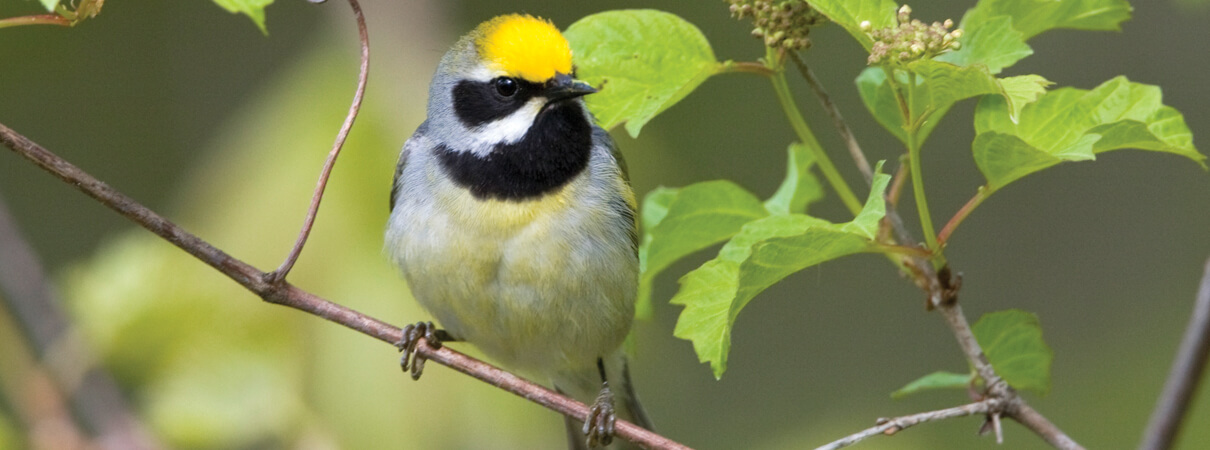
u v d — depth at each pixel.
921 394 16.02
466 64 8.59
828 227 6.49
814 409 16.36
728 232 8.25
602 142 8.97
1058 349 16.38
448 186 8.40
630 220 8.75
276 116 11.73
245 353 10.87
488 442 10.88
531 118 8.38
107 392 10.92
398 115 11.70
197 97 16.64
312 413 10.74
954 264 17.41
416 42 12.52
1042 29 8.02
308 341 10.95
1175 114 7.28
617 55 7.62
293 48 16.62
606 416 9.03
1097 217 17.28
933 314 17.12
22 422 11.01
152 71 16.66
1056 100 7.36
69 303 11.16
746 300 6.70
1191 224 16.89
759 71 7.63
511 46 8.41
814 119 16.34
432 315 8.97
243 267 7.52
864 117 16.45
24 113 16.30
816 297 17.55
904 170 7.80
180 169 16.48
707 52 7.62
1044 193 17.55
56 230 16.53
